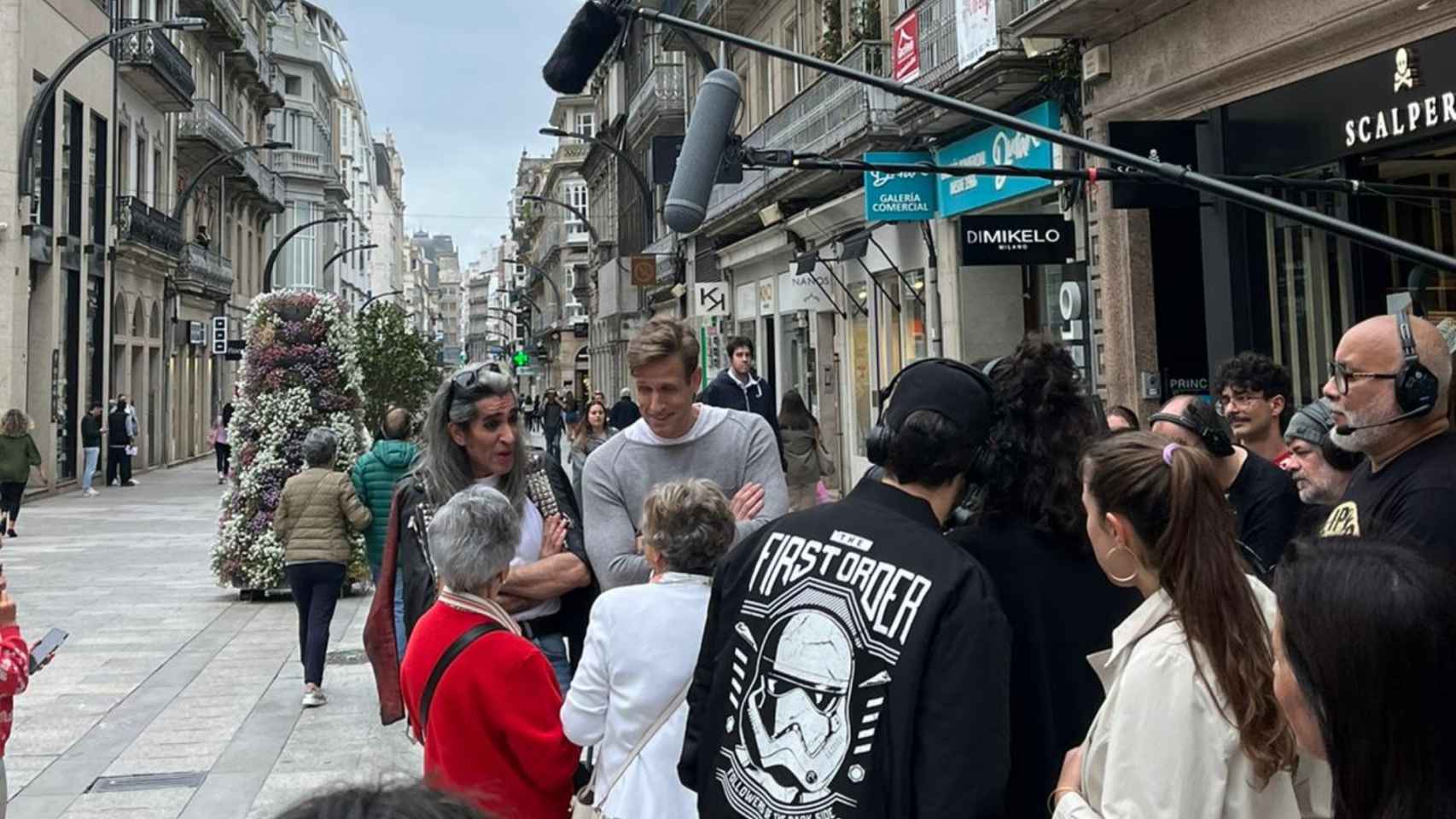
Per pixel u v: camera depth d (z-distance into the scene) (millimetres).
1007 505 2465
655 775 3098
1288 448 4969
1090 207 11219
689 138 4848
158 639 9586
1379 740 1735
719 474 3891
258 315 12078
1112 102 10812
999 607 2123
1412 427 3016
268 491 11609
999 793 2004
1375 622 1737
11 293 22641
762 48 4734
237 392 12109
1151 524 2109
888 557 2186
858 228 18484
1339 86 8477
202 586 12562
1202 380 10648
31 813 5293
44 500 23828
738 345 9680
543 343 80500
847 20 18422
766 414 9656
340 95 82938
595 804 3238
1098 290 11164
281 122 68000
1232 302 9578
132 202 30125
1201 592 2018
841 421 20438
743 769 2211
